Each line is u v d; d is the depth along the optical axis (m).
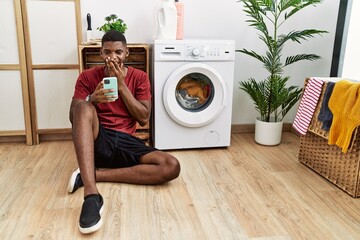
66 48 2.55
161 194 1.84
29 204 1.71
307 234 1.50
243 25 2.83
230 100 2.51
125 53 1.86
